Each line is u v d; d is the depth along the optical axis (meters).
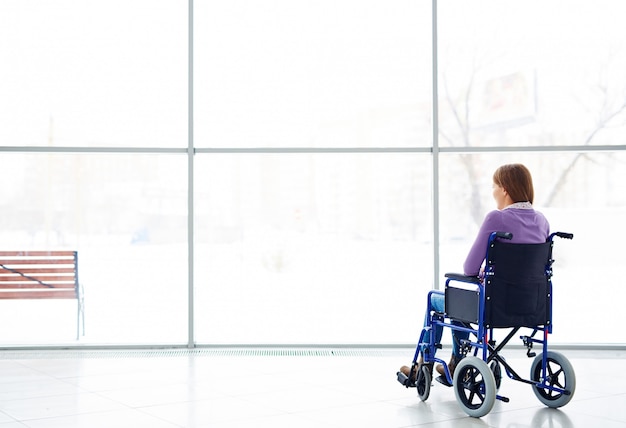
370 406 3.39
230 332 11.10
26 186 9.80
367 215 10.93
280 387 3.82
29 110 9.55
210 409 3.31
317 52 11.07
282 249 11.21
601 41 8.95
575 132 9.07
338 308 11.05
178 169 10.85
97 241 10.33
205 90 11.12
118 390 3.73
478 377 3.97
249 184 11.24
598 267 8.80
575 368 4.39
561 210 8.81
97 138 10.21
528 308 3.27
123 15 10.48
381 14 11.02
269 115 11.14
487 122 9.73
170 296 10.77
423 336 3.59
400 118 10.82
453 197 10.00
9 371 4.27
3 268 5.84
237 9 11.20
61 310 8.57
